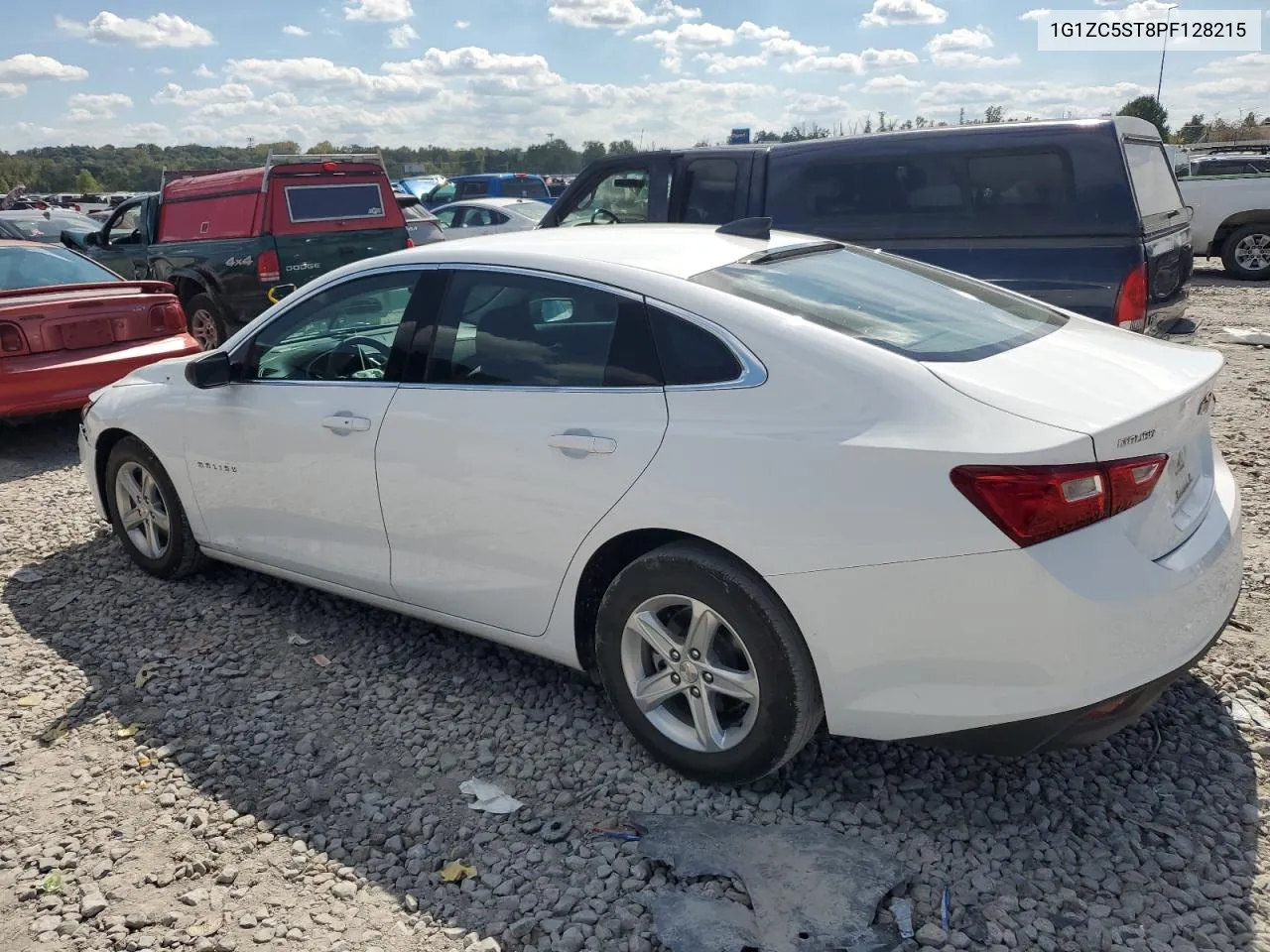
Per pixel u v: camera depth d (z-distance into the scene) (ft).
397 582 12.67
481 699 12.54
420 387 12.03
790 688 9.52
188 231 35.22
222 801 10.66
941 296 11.78
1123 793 10.16
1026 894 8.82
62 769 11.35
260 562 14.71
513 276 11.51
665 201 25.03
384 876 9.45
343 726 12.05
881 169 22.09
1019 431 8.58
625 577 10.33
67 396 23.86
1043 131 20.20
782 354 9.62
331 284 13.28
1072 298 20.12
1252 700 11.66
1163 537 9.17
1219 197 48.60
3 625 15.14
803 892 8.83
